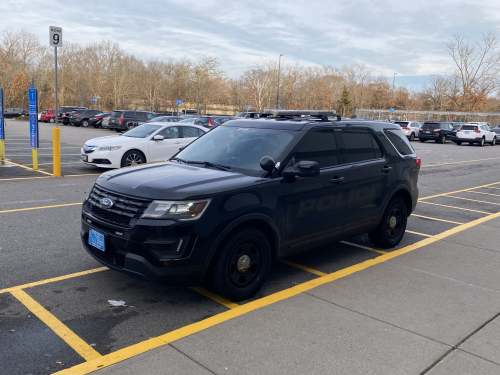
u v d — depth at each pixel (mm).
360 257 5906
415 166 6492
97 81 82812
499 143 38906
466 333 3812
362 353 3404
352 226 5410
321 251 6148
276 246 4527
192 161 4934
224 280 4070
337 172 5074
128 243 3848
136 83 83375
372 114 63062
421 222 8188
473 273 5414
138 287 4551
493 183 14180
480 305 4438
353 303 4359
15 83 76312
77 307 4027
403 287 4852
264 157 4316
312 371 3129
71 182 10609
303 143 4805
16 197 8586
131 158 12367
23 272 4805
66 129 34875
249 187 4207
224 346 3420
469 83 69938
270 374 3068
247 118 5809
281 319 3936
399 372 3172
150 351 3312
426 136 35250
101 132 32875
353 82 87250
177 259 3793
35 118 12039
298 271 5277
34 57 81938
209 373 3051
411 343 3598
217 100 80438
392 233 6316
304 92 85438
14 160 14375
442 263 5770
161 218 3785
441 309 4301
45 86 83562
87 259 5305
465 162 20672
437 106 81562
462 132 34125
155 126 13227
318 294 4559
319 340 3578
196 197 3877
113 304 4125
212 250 3916
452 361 3352
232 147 4969
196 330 3672
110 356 3223
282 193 4461
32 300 4129
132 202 3932
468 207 9859
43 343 3379
